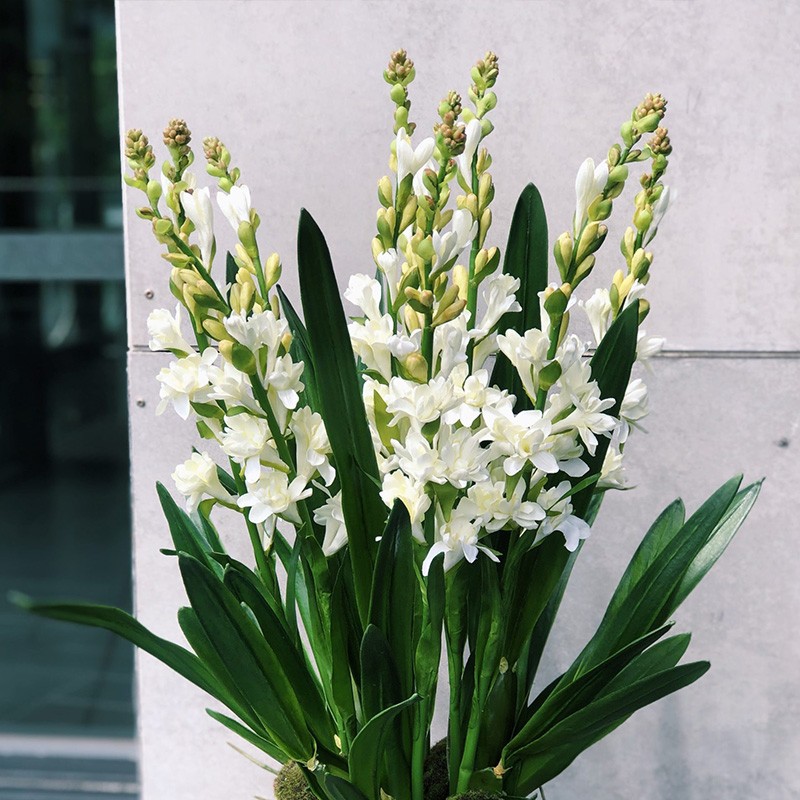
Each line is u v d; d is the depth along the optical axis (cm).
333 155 141
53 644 282
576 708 112
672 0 136
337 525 109
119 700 247
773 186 138
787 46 136
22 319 455
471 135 107
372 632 104
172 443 146
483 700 112
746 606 145
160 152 142
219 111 141
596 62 138
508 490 103
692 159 138
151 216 109
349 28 139
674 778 148
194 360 105
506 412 102
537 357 102
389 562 104
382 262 105
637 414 113
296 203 142
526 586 113
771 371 141
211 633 107
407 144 105
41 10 324
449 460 101
